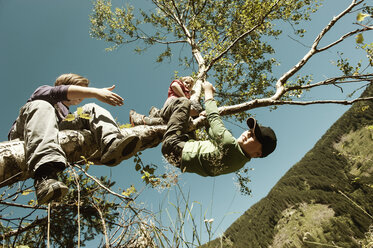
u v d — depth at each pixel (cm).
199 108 278
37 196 125
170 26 1005
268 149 194
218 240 136
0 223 174
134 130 209
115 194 162
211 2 841
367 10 352
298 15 704
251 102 314
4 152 140
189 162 196
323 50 372
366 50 338
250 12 576
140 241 150
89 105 193
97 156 186
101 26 988
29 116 153
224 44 579
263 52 757
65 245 184
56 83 199
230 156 189
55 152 139
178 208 153
